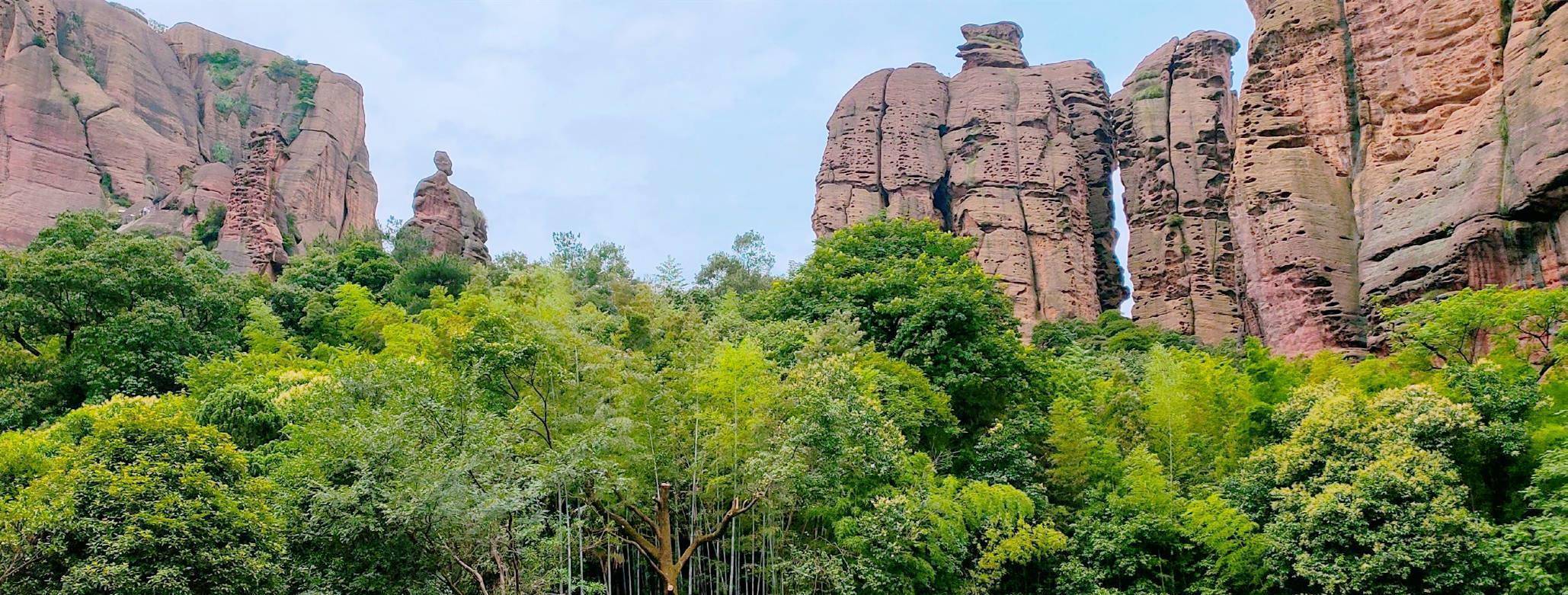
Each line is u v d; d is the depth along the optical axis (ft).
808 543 91.97
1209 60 280.31
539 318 99.81
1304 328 182.70
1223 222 250.98
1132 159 277.85
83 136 304.91
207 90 380.37
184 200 263.29
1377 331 164.55
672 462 88.22
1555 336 118.01
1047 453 116.47
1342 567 88.07
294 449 86.43
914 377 110.93
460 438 76.38
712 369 93.35
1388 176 178.29
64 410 122.01
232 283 172.45
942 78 300.20
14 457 80.79
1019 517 96.58
